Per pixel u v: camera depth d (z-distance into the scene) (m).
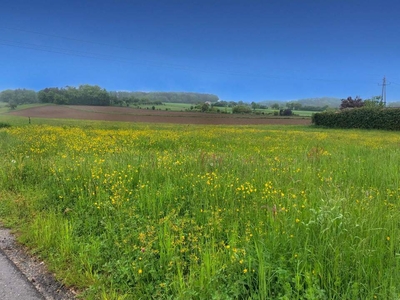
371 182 6.13
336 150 11.41
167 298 2.87
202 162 7.05
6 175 6.96
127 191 5.60
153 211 4.66
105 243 3.90
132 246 3.73
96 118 57.00
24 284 3.22
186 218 4.39
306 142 15.71
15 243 4.17
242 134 21.95
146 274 3.20
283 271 2.82
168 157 8.08
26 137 14.55
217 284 2.86
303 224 3.49
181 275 3.04
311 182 5.54
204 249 3.45
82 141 12.71
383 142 16.75
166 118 61.38
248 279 2.84
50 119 48.31
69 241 3.94
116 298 2.95
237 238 3.72
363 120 38.09
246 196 5.07
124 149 10.27
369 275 2.79
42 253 3.83
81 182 6.11
